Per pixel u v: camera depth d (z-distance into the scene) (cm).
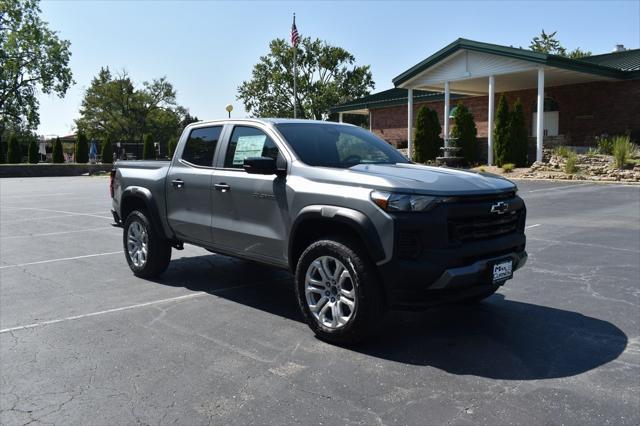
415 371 409
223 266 783
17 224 1273
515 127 2378
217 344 470
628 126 2586
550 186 1830
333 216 453
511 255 471
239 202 556
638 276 680
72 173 4300
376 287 440
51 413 352
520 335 485
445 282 418
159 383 394
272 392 377
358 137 599
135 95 8806
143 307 584
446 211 424
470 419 336
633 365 416
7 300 615
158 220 677
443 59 2675
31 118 5738
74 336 495
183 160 649
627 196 1506
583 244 878
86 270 770
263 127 561
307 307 481
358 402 361
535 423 330
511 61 2436
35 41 5494
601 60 2923
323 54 6272
